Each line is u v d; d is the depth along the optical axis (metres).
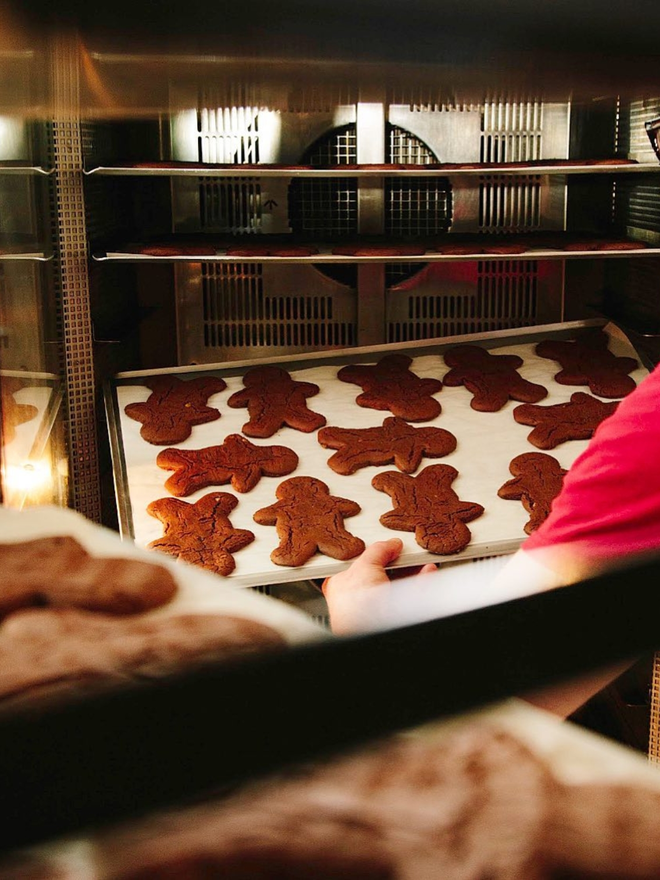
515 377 2.77
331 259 2.63
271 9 0.21
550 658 0.18
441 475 2.27
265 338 3.09
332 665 0.17
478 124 2.95
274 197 2.98
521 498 2.19
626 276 2.98
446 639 0.18
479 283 3.08
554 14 0.21
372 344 3.10
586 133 2.96
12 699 0.16
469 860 0.23
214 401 2.69
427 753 0.25
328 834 0.22
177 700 0.16
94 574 0.26
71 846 0.21
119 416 2.57
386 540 2.03
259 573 1.89
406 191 3.01
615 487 0.86
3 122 1.68
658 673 1.82
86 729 0.15
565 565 0.85
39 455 1.82
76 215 2.32
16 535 0.30
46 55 0.23
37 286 2.02
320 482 2.23
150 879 0.21
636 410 0.87
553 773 0.25
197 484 2.21
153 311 3.02
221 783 0.16
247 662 0.17
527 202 3.04
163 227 3.00
